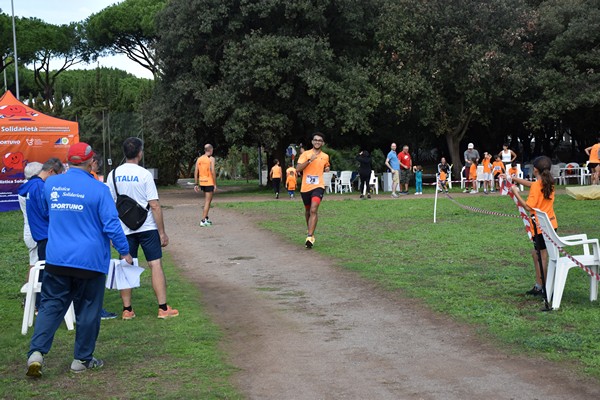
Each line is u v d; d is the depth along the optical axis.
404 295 8.77
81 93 49.03
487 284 9.20
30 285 7.41
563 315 7.32
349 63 31.33
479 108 33.94
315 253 12.61
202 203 25.81
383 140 37.12
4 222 18.95
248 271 11.18
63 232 5.79
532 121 32.88
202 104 29.59
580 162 44.84
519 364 5.86
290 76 29.47
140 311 8.26
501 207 19.80
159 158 45.00
